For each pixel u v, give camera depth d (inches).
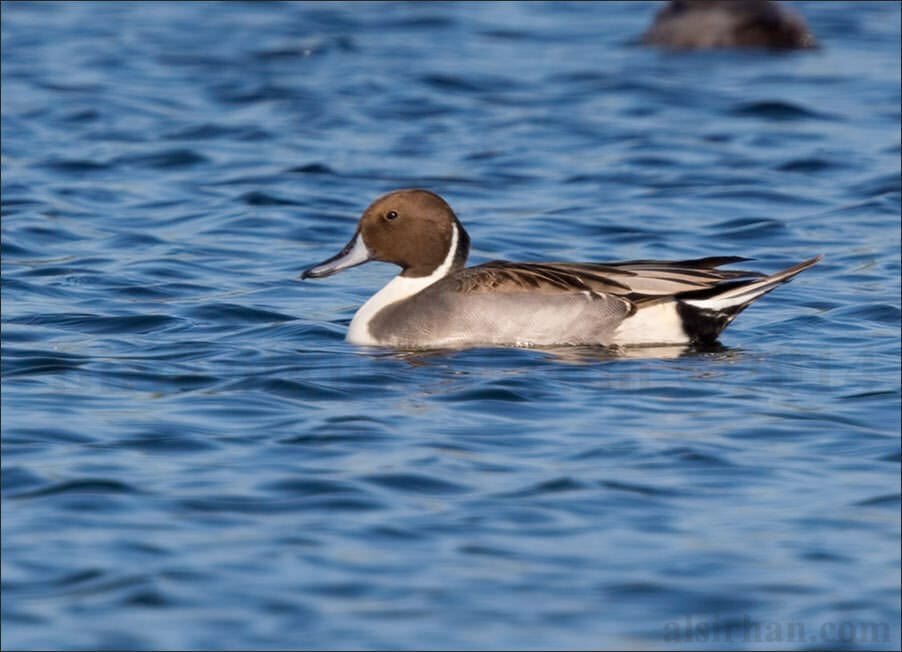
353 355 604.7
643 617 376.8
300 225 832.3
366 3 1563.7
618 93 1184.8
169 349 605.3
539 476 462.0
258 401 533.6
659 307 618.2
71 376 561.6
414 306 625.0
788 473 466.9
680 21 1366.9
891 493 449.4
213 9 1523.1
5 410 518.0
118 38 1374.3
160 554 404.8
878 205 872.9
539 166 969.5
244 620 372.8
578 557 406.6
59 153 989.2
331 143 1025.5
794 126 1077.1
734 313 622.2
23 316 652.1
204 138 1035.9
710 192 905.5
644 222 841.5
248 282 724.0
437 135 1050.1
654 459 477.7
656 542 416.5
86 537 414.6
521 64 1293.1
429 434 498.9
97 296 690.2
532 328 618.5
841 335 639.8
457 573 397.1
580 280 621.9
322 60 1293.1
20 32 1392.7
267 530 420.5
